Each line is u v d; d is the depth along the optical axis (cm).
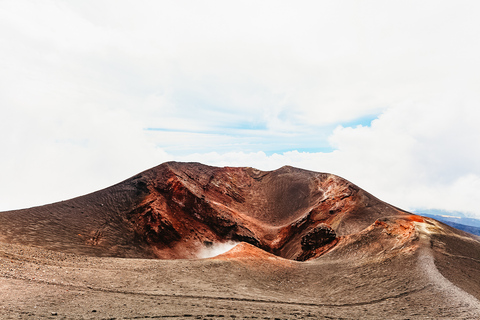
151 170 8350
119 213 6638
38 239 4600
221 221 7406
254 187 10119
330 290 2584
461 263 2989
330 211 7638
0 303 1202
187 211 7419
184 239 6688
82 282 1786
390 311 1919
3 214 5119
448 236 3641
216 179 9594
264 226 8106
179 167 9044
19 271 1727
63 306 1299
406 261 3006
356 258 3459
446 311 1888
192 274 2398
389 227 3928
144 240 6212
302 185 9700
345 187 8300
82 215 6106
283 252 7125
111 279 1953
